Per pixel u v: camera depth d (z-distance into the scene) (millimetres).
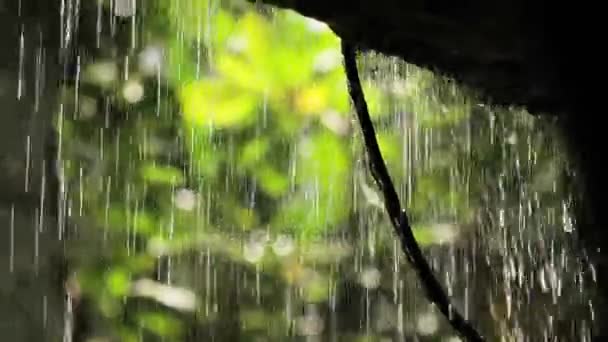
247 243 3793
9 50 2086
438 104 2738
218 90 3387
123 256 3316
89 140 3361
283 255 3855
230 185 3684
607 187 893
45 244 1994
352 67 1134
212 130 3545
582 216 960
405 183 3350
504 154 2742
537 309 2809
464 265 3324
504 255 3092
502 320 3113
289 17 3205
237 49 3314
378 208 3715
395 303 4020
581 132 916
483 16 879
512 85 986
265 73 3309
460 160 3055
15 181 1981
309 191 3705
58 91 2271
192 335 3678
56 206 2059
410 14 889
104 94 3428
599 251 925
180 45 3469
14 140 2006
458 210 3291
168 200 3568
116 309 3162
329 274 3975
